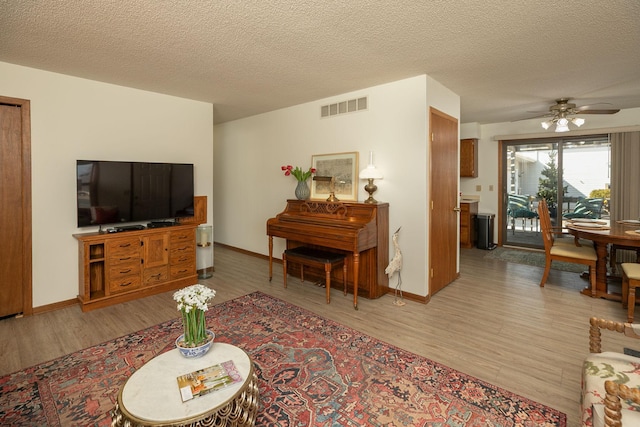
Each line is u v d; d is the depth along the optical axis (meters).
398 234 3.55
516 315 3.04
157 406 1.33
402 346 2.46
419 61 2.91
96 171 3.28
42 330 2.73
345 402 1.83
